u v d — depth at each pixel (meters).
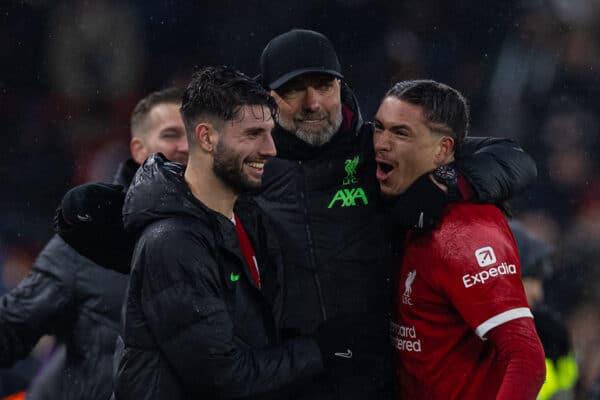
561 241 29.58
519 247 15.30
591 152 32.47
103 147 32.03
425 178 10.78
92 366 13.01
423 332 10.94
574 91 33.12
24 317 13.09
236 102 10.16
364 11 33.38
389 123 11.00
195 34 33.03
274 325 10.74
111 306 12.97
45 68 32.44
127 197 10.29
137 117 15.00
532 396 9.76
